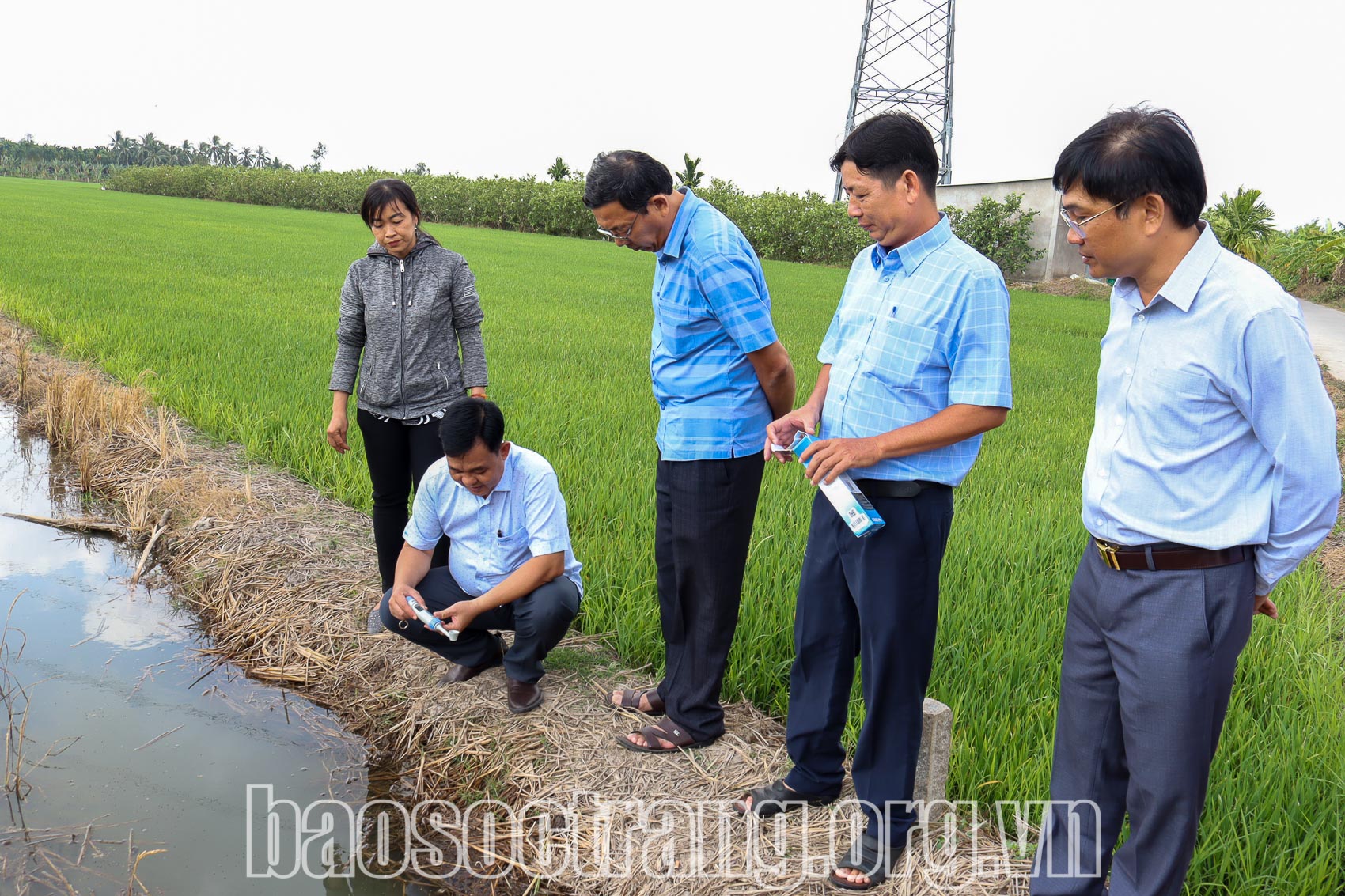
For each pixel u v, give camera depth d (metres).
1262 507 2.07
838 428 2.72
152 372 7.70
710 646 3.32
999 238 29.05
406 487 4.37
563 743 3.51
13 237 20.41
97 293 12.62
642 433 7.07
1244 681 3.78
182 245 22.14
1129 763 2.30
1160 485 2.14
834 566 2.76
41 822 3.22
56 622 4.68
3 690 4.03
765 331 3.00
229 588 4.84
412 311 4.09
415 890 3.07
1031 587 4.52
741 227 38.19
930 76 41.84
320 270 18.14
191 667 4.35
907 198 2.50
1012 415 8.92
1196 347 2.04
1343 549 6.05
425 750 3.68
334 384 4.38
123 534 5.80
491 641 3.89
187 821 3.30
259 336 10.12
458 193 46.94
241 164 130.62
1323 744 3.23
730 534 3.18
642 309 15.57
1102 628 2.33
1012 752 3.22
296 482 6.12
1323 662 3.89
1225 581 2.12
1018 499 6.07
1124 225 2.05
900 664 2.65
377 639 4.30
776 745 3.50
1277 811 2.85
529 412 7.45
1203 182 2.03
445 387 4.17
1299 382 1.97
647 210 2.95
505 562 3.70
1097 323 18.73
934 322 2.51
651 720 3.64
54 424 7.43
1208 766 2.24
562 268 24.28
